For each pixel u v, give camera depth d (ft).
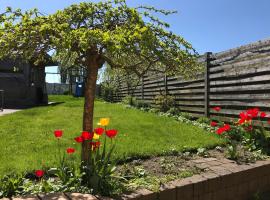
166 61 12.88
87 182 12.66
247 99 24.35
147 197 12.35
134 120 29.25
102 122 13.56
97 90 80.38
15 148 18.54
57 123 27.14
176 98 36.17
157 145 19.81
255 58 23.48
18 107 50.98
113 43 10.80
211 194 14.47
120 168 15.53
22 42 11.61
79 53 13.20
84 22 13.07
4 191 11.75
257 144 19.95
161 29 13.08
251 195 16.29
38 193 11.91
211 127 25.82
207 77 29.25
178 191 13.28
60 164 13.69
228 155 18.40
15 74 57.31
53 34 11.51
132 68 13.71
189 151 19.33
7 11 11.88
